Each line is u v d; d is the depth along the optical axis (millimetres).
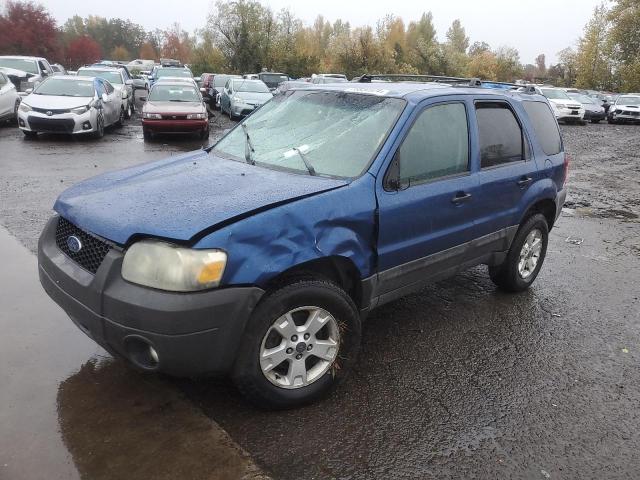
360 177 3391
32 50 46250
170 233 2697
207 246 2701
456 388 3572
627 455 3020
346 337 3316
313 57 45781
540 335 4402
